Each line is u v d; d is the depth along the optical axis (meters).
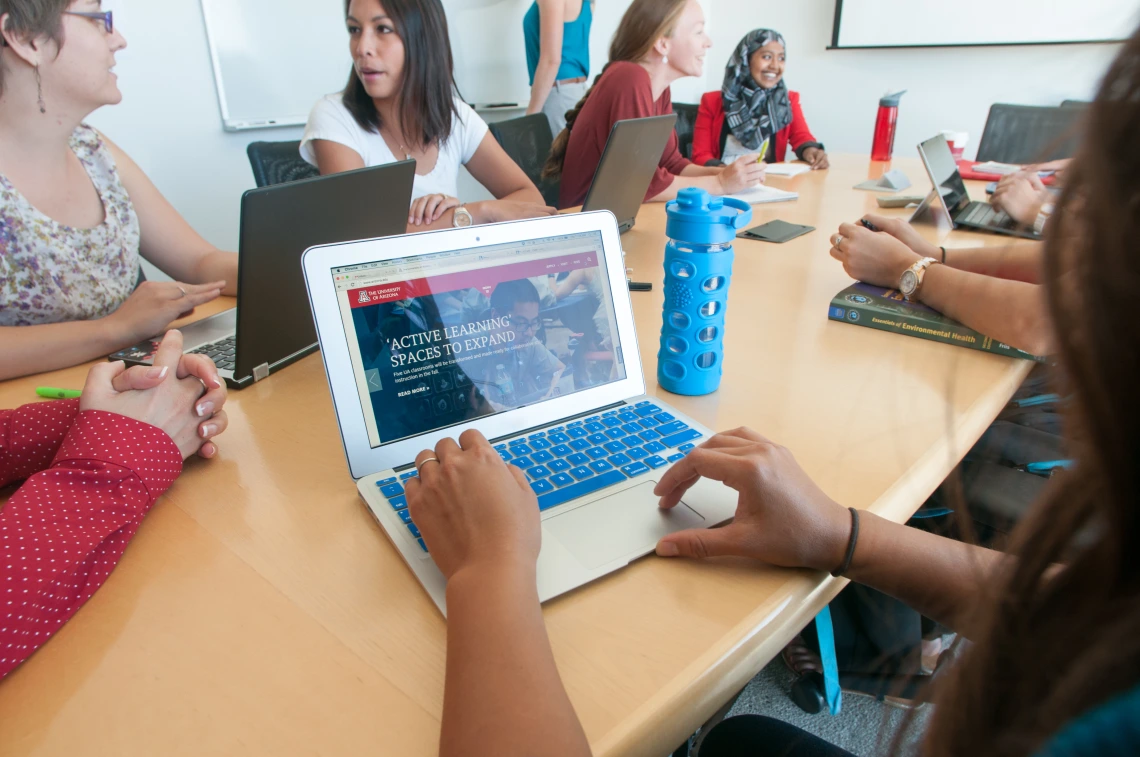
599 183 1.36
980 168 2.21
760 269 1.24
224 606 0.47
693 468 0.53
